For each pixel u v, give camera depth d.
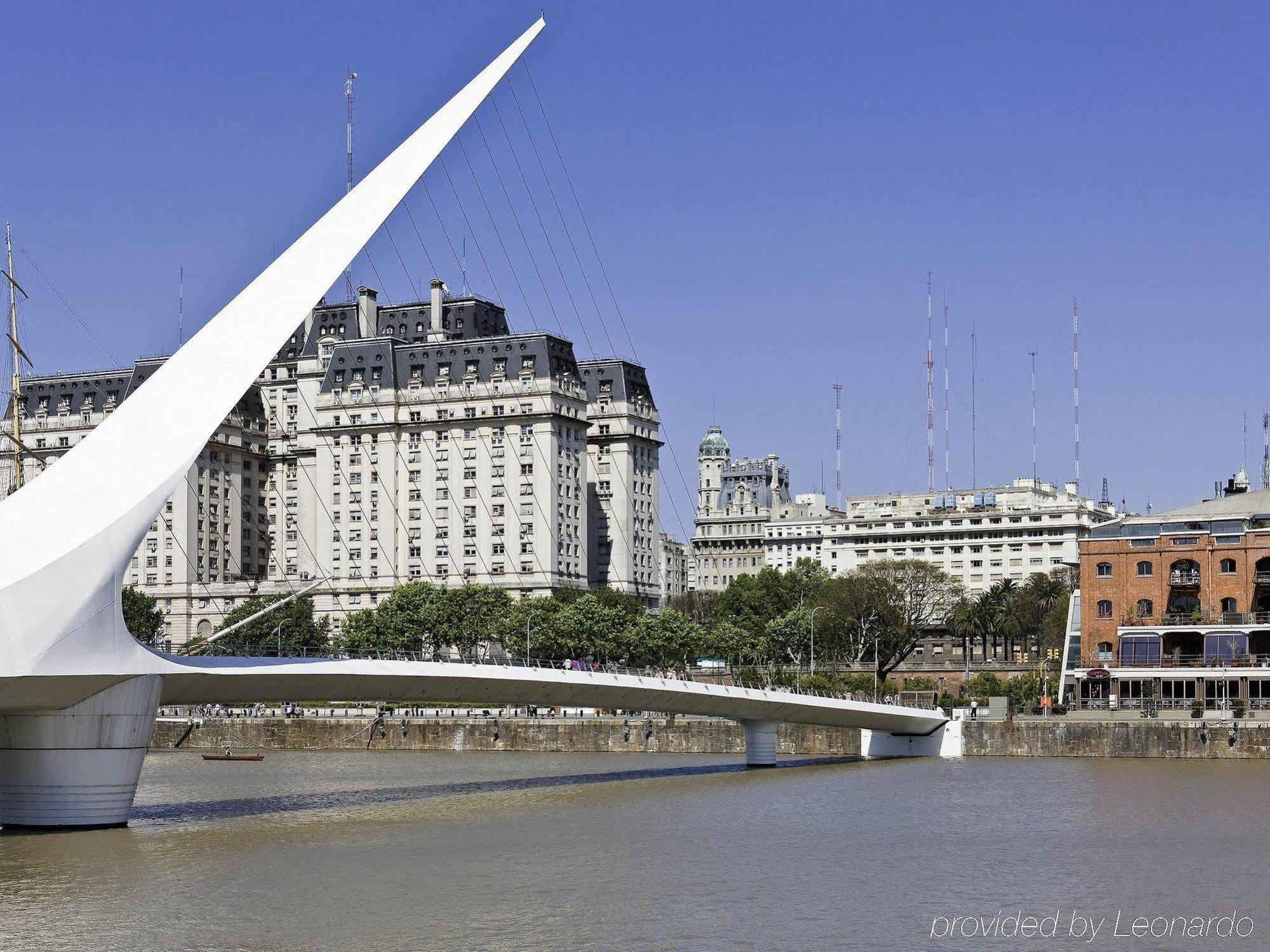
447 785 101.56
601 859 66.50
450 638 179.25
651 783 103.06
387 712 158.50
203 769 121.56
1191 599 140.12
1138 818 80.94
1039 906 56.50
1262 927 53.16
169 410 71.06
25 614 63.59
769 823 79.19
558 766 121.19
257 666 74.75
